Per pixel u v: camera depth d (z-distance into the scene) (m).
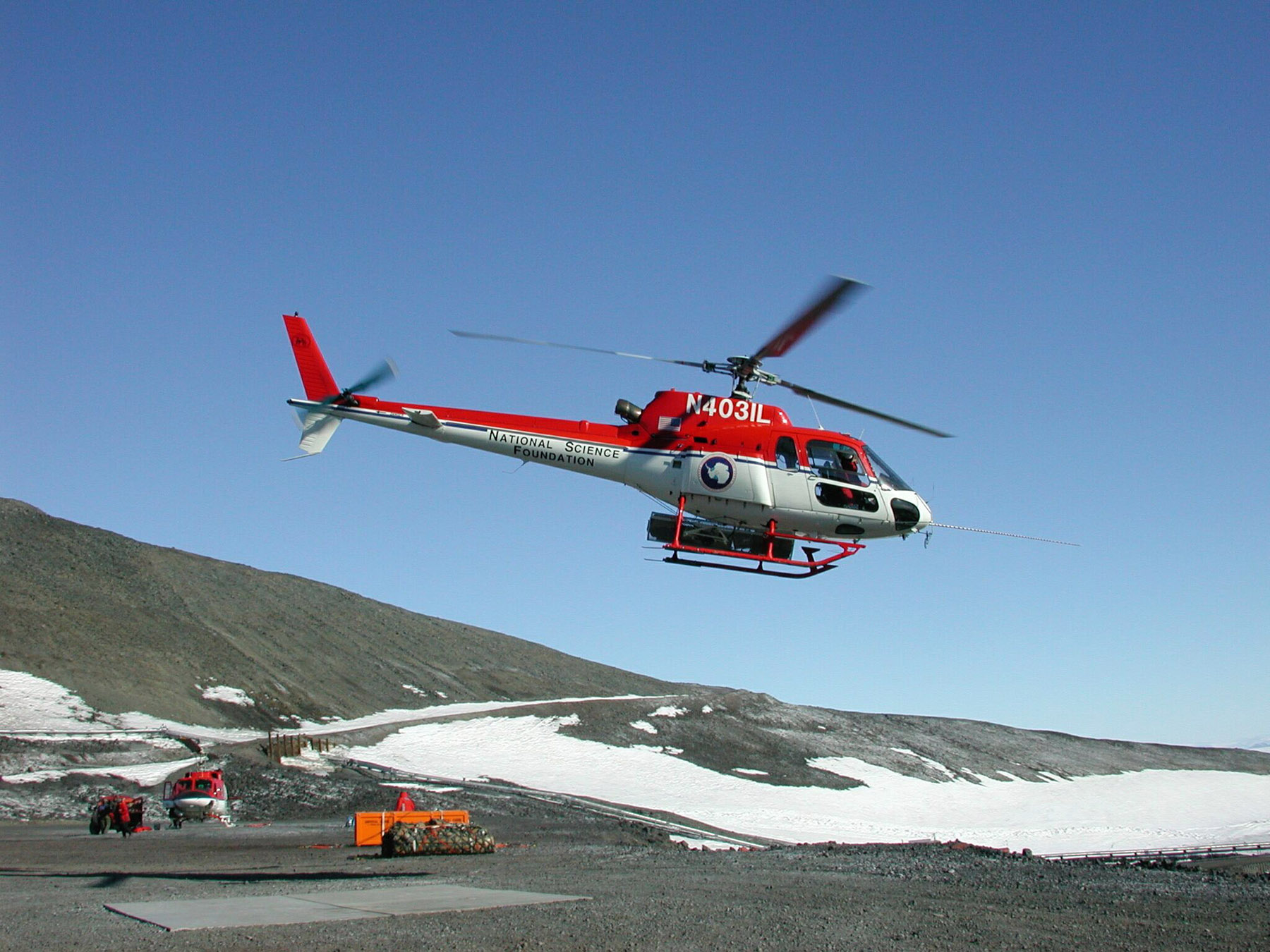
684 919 10.86
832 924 10.62
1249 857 50.84
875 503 23.14
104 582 90.12
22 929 10.33
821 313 19.86
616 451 23.27
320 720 78.25
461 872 16.86
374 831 24.48
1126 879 15.64
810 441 23.25
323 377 24.61
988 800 83.12
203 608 94.06
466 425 23.69
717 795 65.56
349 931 10.04
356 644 102.19
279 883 15.27
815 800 70.44
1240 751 127.88
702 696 93.12
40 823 37.09
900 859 19.33
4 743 48.31
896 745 94.31
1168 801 92.69
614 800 57.25
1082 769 103.62
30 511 99.75
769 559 23.06
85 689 65.12
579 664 129.38
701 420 23.25
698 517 23.36
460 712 83.44
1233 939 9.95
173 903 12.33
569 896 12.81
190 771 47.47
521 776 62.12
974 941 9.76
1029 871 16.75
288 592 108.88
